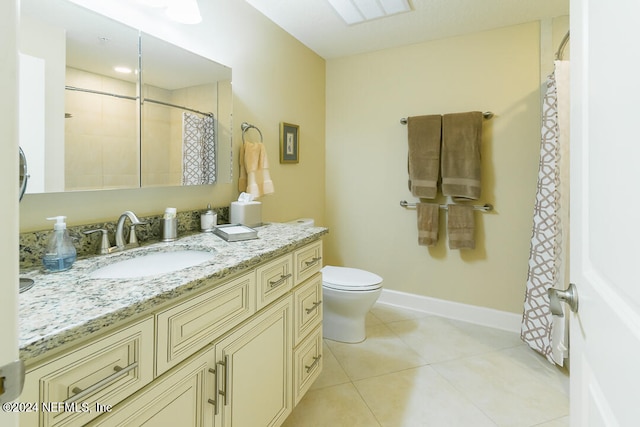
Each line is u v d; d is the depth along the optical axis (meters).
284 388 1.28
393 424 1.40
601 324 0.54
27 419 0.52
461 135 2.21
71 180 1.09
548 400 1.54
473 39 2.27
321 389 1.63
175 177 1.46
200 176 1.58
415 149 2.35
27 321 0.59
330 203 2.88
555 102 1.74
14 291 0.34
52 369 0.55
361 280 2.03
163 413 0.76
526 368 1.80
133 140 1.28
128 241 1.24
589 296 0.60
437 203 2.44
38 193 1.01
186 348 0.82
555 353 1.76
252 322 1.08
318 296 1.55
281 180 2.26
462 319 2.42
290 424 1.40
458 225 2.29
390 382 1.68
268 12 1.99
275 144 2.17
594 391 0.58
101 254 1.12
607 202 0.52
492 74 2.22
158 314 0.75
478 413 1.46
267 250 1.15
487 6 1.92
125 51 1.24
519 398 1.56
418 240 2.44
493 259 2.30
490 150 2.25
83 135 1.12
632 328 0.43
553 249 1.78
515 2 1.87
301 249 1.40
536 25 2.09
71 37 1.08
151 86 1.34
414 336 2.18
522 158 2.17
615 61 0.48
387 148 2.62
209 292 0.90
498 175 2.24
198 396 0.87
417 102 2.48
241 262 0.99
